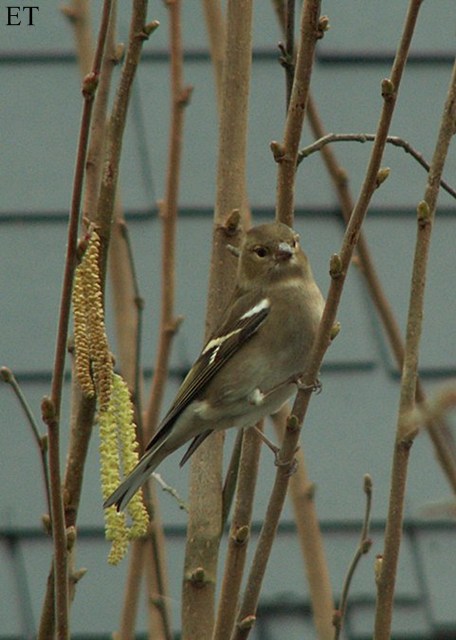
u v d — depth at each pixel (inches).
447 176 552.4
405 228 540.7
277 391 341.7
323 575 312.5
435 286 523.5
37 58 567.5
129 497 256.8
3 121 552.4
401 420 254.8
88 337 253.4
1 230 525.7
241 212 309.3
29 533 454.0
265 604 453.4
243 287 360.5
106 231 259.3
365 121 558.6
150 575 311.3
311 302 356.8
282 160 287.7
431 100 568.4
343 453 484.1
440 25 583.5
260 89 562.9
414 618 446.9
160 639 307.7
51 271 517.3
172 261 327.9
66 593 239.3
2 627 429.7
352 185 542.3
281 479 267.0
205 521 288.2
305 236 528.1
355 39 576.1
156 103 553.0
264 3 581.9
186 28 574.9
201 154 546.6
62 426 469.7
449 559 461.4
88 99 236.2
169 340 322.7
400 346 313.9
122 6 553.0
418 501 470.3
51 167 542.0
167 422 327.3
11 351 494.0
